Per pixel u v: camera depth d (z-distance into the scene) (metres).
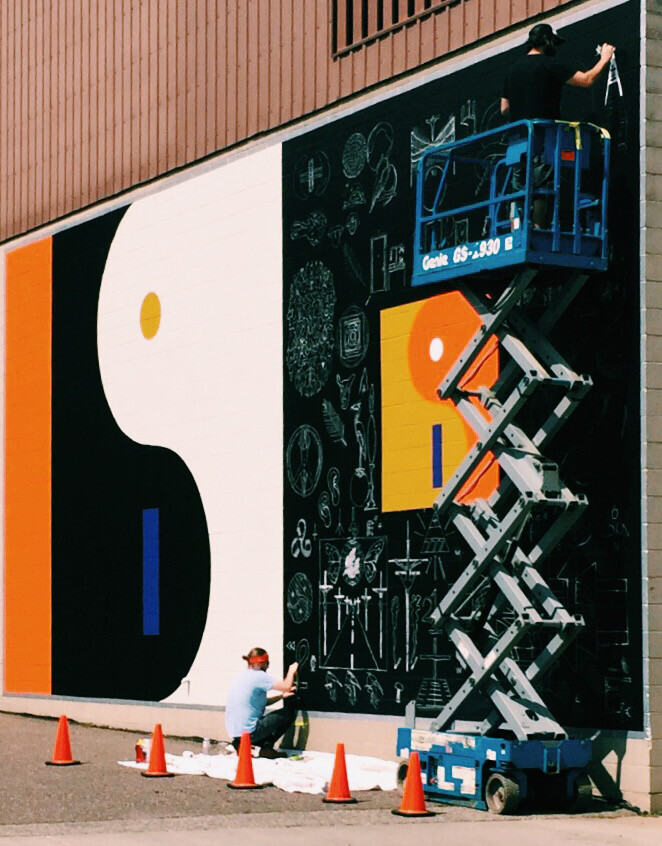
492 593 14.00
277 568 18.09
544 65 13.46
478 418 13.75
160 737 15.12
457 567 15.46
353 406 17.08
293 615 17.75
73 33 22.92
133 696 20.58
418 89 16.45
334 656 17.06
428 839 11.41
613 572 13.63
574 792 12.99
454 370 13.87
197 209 19.98
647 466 13.38
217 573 19.16
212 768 15.20
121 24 21.80
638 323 13.56
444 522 15.66
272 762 15.78
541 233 13.04
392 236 16.67
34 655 22.89
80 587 21.89
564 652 14.05
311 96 18.09
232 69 19.48
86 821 12.29
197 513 19.61
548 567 14.31
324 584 17.31
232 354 19.17
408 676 15.98
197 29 20.20
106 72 22.08
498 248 13.23
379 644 16.42
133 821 12.28
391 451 16.47
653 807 13.04
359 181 17.23
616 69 13.95
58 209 23.03
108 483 21.44
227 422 19.17
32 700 22.86
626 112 13.82
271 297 18.53
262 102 18.92
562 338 14.39
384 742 16.17
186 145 20.28
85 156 22.45
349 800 13.40
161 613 20.16
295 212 18.22
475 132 15.63
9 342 24.03
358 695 16.64
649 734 13.13
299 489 17.83
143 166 21.14
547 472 13.19
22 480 23.45
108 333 21.62
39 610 22.83
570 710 13.94
